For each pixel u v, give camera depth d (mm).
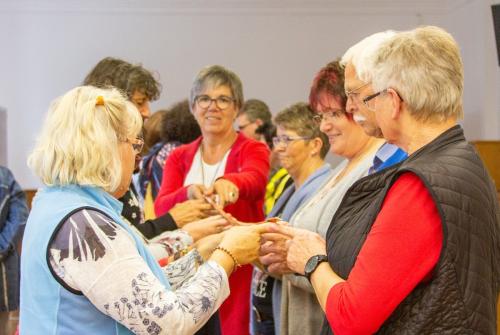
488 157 4863
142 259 1331
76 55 7051
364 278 1251
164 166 2918
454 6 6938
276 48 7141
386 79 1328
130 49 7070
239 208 2629
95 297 1265
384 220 1260
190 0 7043
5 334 3754
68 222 1291
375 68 1349
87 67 7059
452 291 1193
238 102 2766
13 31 7027
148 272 1316
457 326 1192
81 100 1401
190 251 1721
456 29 6922
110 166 1380
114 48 7051
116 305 1265
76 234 1278
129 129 1435
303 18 7141
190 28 7102
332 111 1981
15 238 3680
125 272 1280
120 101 1440
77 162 1352
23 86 7035
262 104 4566
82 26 7051
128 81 2215
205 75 2727
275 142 2521
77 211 1306
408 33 1364
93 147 1355
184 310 1345
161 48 7090
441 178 1233
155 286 1312
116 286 1268
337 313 1287
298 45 7141
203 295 1406
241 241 1616
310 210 2021
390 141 1396
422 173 1239
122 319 1269
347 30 7152
